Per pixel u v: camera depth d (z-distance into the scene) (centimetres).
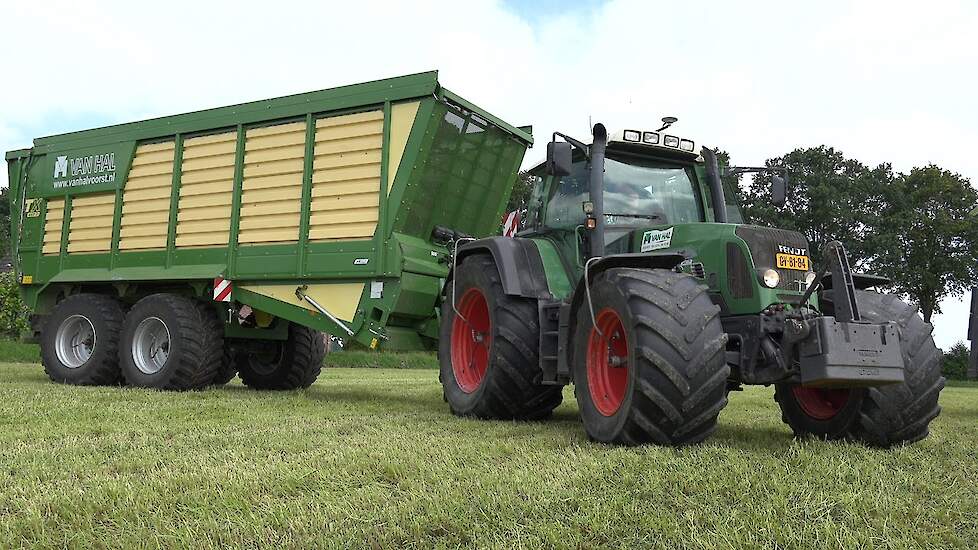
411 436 425
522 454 360
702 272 432
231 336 800
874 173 3578
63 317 838
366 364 2066
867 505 261
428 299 686
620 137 512
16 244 919
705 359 363
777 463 319
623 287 394
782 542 227
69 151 883
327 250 691
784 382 407
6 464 338
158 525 247
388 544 230
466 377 574
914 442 418
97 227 857
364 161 681
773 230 434
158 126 815
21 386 734
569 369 462
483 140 716
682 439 369
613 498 267
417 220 681
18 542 233
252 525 244
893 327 375
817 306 441
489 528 241
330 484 300
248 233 743
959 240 3544
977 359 712
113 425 463
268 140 742
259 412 548
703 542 224
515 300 525
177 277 776
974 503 274
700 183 541
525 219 611
